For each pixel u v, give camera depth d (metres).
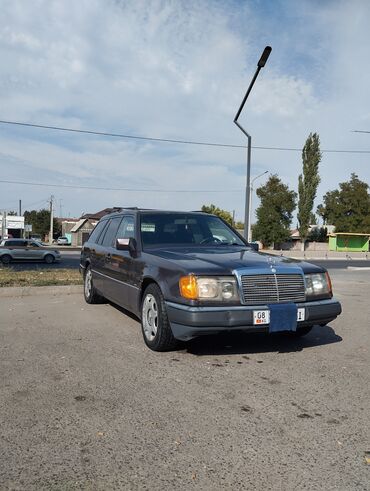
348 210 59.69
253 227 57.22
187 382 4.15
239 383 4.15
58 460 2.78
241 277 4.67
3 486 2.50
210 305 4.57
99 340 5.59
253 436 3.12
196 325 4.47
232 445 2.99
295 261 5.38
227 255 5.33
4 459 2.78
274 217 55.41
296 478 2.62
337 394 3.92
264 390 3.99
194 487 2.52
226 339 5.72
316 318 4.96
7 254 27.41
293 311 4.76
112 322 6.60
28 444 2.96
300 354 5.14
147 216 6.43
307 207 54.31
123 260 6.17
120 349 5.20
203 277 4.60
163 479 2.59
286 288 4.86
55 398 3.72
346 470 2.71
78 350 5.14
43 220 96.69
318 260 40.50
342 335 6.16
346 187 60.19
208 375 4.35
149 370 4.47
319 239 63.53
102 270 7.15
